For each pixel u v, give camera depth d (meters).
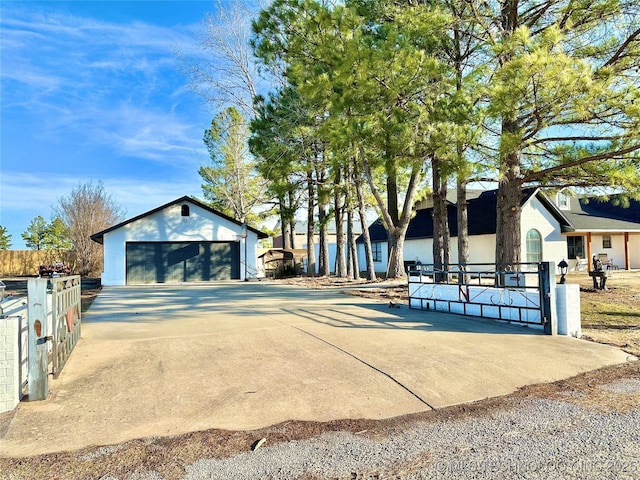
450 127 8.84
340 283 18.98
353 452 3.29
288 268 26.59
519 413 4.04
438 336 7.06
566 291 7.24
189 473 2.99
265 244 39.62
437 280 15.00
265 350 6.21
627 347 6.49
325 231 24.39
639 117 7.73
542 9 9.75
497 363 5.55
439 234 15.46
